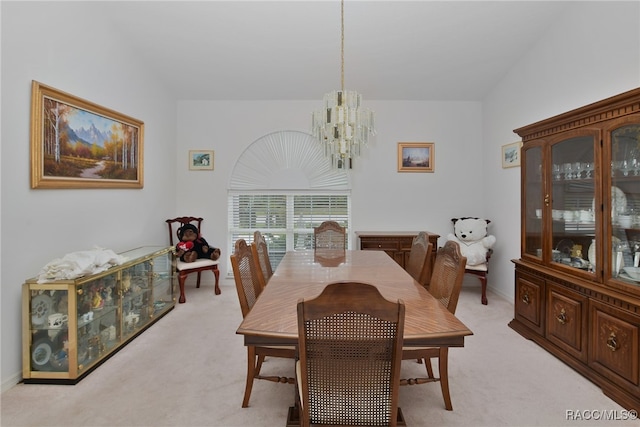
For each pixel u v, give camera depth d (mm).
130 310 2789
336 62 3605
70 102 2516
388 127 4430
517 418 1766
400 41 3266
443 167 4441
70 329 2090
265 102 4422
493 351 2527
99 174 2857
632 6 2252
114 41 3049
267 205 4520
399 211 4461
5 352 2041
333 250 3297
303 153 4465
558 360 2387
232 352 2531
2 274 2029
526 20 2977
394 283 2027
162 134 4004
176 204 4406
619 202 2014
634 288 1853
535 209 2758
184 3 2791
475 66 3666
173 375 2199
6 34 2029
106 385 2080
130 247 3354
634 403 1796
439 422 1736
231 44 3320
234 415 1798
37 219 2268
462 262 1675
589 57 2609
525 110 3451
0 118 2006
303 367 1163
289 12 2898
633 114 1873
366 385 1205
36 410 1829
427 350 1825
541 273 2596
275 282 2053
